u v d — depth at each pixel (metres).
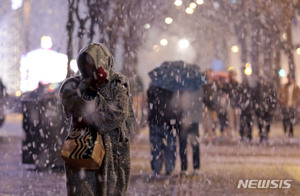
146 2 31.55
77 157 7.97
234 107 31.94
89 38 21.02
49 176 16.66
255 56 43.09
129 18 29.80
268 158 22.00
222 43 51.72
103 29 24.16
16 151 24.12
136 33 31.33
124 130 8.61
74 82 8.37
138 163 20.30
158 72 17.58
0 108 31.47
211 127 29.64
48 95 18.81
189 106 17.45
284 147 27.17
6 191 13.67
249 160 21.27
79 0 20.48
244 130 31.91
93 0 21.44
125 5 28.47
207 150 25.42
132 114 8.94
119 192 8.58
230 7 42.91
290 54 44.41
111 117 8.27
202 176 16.77
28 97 18.97
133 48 31.25
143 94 35.69
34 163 18.83
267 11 42.06
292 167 18.84
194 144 17.55
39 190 13.96
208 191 13.92
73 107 8.20
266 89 32.09
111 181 8.36
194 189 14.27
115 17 27.11
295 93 34.47
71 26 20.30
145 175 17.19
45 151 18.17
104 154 8.27
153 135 17.41
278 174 16.91
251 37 43.34
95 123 8.24
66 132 18.44
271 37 43.28
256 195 13.31
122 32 28.89
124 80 8.66
